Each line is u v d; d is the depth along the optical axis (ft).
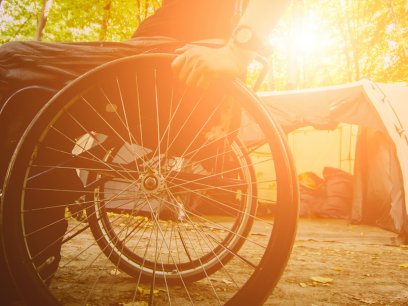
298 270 9.33
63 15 48.91
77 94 3.96
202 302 5.70
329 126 20.98
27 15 51.60
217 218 17.03
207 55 3.73
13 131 4.19
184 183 4.49
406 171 17.99
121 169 4.47
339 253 12.66
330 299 6.65
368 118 19.60
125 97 4.33
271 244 3.70
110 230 5.85
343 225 22.59
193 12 4.71
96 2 46.50
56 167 4.13
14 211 3.76
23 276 3.74
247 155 5.70
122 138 4.38
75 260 8.12
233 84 3.90
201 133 4.51
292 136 31.07
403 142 19.06
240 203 5.73
